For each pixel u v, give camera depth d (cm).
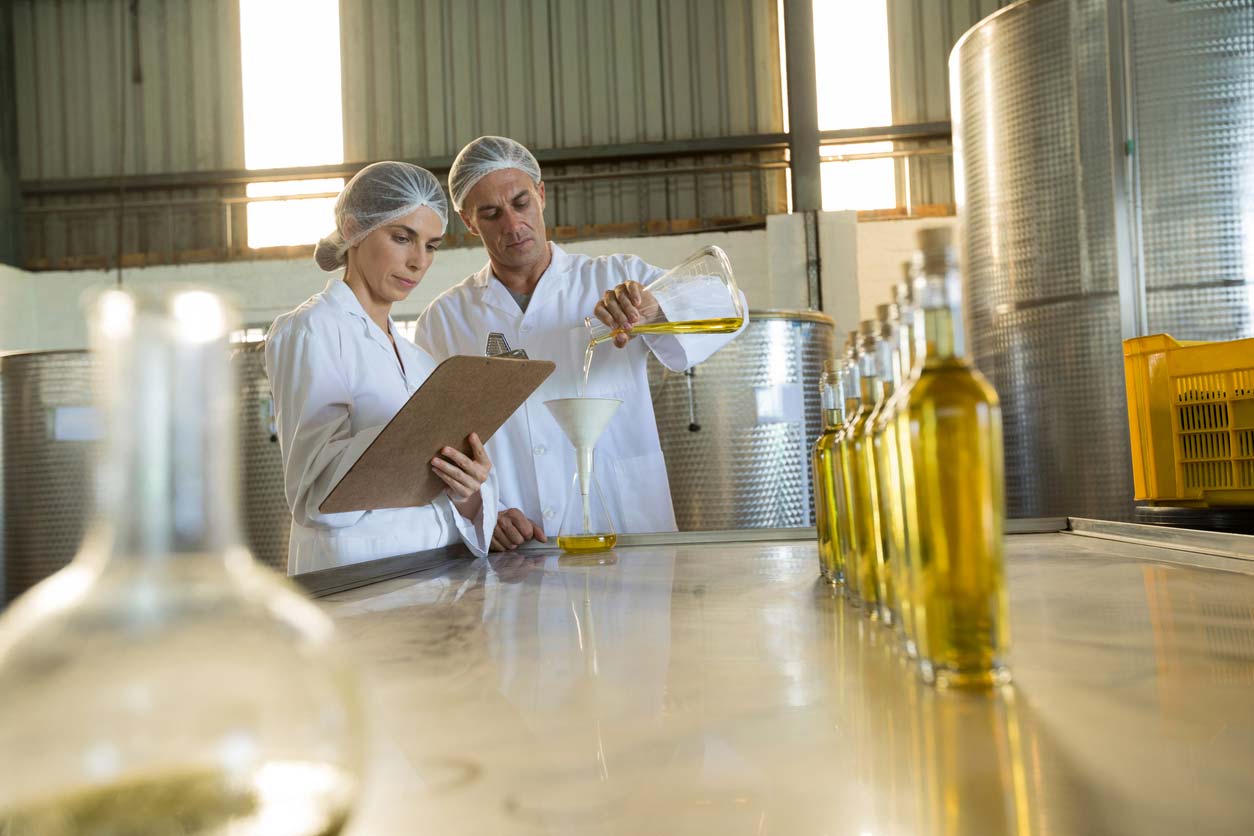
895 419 60
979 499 55
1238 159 357
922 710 50
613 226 820
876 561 79
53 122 852
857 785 38
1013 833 32
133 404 24
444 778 41
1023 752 42
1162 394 247
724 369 411
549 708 53
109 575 24
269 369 207
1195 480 243
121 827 23
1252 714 46
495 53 834
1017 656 63
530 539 209
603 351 265
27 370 520
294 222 843
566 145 827
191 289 25
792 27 782
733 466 410
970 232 426
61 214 850
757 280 766
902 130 797
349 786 27
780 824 34
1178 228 364
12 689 23
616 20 830
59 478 519
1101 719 46
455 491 180
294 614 27
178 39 850
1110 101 372
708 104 821
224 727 24
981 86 411
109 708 23
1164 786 36
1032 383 398
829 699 53
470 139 830
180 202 843
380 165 223
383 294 228
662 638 76
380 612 98
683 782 40
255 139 842
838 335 745
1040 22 387
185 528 25
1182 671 56
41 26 855
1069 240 385
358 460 157
